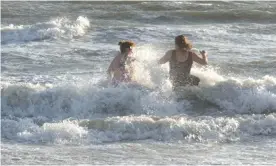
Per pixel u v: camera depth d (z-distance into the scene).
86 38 44.28
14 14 52.81
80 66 34.44
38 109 26.05
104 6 56.66
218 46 40.69
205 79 28.27
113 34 44.91
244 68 33.53
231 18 52.50
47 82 30.02
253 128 23.12
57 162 19.53
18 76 31.56
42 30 45.22
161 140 22.16
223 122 23.30
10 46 41.84
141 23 50.62
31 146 21.28
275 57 36.56
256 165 19.39
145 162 19.64
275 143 21.92
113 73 27.64
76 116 25.56
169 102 26.16
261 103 25.97
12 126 22.98
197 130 22.59
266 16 52.53
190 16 52.78
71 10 54.91
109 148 21.14
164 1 58.53
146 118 23.30
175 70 26.97
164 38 43.69
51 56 37.31
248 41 42.88
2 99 26.19
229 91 26.73
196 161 19.78
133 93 26.33
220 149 21.19
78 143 21.70
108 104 26.12
